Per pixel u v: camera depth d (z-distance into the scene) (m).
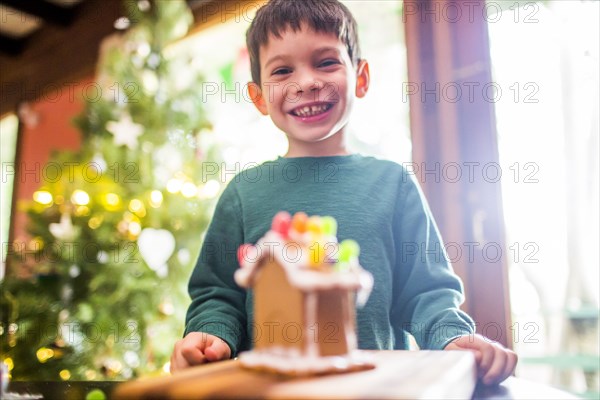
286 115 0.88
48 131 3.22
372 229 0.85
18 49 3.50
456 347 0.67
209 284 0.90
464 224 1.46
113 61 2.11
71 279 1.90
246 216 0.91
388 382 0.44
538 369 1.53
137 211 1.91
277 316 0.53
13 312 1.89
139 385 0.45
